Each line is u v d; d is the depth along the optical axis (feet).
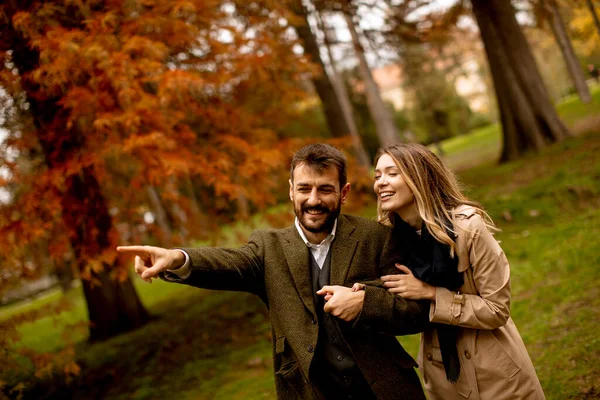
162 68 14.43
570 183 23.99
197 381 15.94
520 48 37.52
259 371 15.39
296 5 22.74
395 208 6.22
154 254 5.24
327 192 5.95
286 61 19.15
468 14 38.60
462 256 5.77
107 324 24.99
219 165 15.75
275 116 22.54
